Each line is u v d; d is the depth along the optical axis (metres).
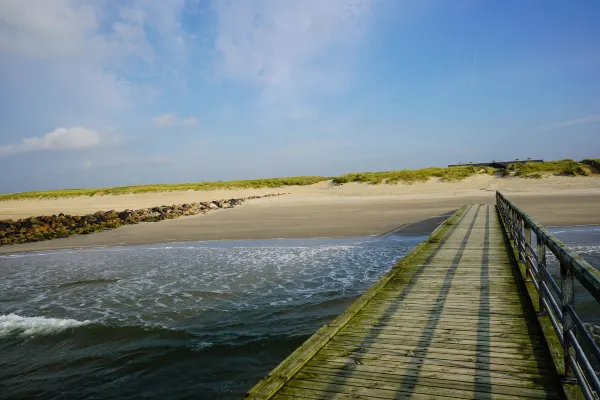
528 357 4.02
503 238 11.84
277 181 59.06
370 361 4.09
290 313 8.27
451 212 23.22
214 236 20.08
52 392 5.83
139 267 13.79
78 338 7.48
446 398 3.34
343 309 8.38
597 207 21.36
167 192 53.84
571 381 3.35
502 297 6.09
